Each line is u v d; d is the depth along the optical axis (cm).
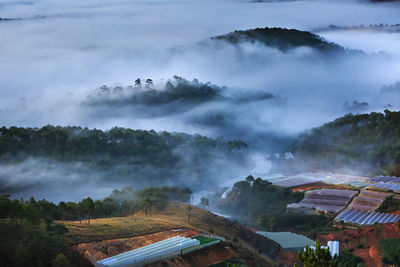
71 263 11844
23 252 11306
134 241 13638
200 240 14375
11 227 12562
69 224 14150
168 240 13850
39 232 12569
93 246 12694
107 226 14538
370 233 17775
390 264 14312
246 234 17500
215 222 17850
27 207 12962
